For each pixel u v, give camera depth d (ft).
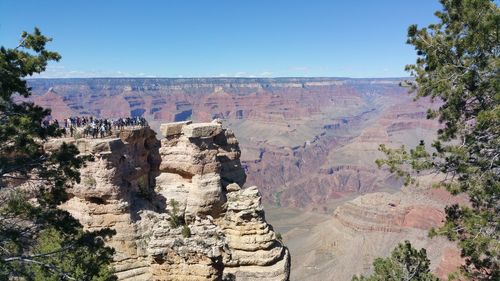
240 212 120.37
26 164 78.74
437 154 81.25
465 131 79.10
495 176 74.95
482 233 74.08
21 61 71.97
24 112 76.84
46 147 109.19
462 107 79.05
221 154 147.74
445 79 75.66
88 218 110.52
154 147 142.10
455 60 77.66
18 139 74.74
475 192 74.69
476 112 78.38
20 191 81.41
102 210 111.04
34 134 77.10
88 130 118.73
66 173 82.58
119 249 110.01
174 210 117.60
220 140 148.77
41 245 91.76
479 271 82.64
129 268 108.37
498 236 73.15
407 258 116.26
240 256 116.78
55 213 81.46
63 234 88.17
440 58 77.87
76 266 83.71
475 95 75.77
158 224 108.06
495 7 71.77
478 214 75.61
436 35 79.15
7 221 81.71
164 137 133.28
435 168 81.30
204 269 101.04
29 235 83.10
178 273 102.78
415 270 112.37
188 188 126.93
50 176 81.25
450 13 77.82
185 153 127.75
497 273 75.10
